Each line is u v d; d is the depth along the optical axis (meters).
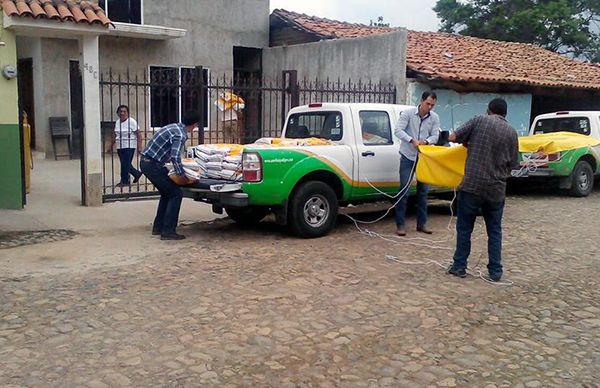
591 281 6.82
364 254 7.72
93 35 10.25
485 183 6.46
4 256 7.35
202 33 19.48
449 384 4.29
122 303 5.72
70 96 17.75
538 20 29.11
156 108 18.80
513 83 15.99
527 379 4.39
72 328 5.11
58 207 10.44
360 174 8.98
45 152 17.73
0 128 9.82
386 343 4.97
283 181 8.21
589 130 14.09
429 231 9.06
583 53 30.83
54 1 10.04
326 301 5.89
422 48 17.12
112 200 11.15
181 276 6.59
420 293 6.21
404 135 8.43
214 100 18.36
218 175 8.38
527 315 5.70
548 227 9.84
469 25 31.70
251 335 5.04
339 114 9.07
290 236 8.76
